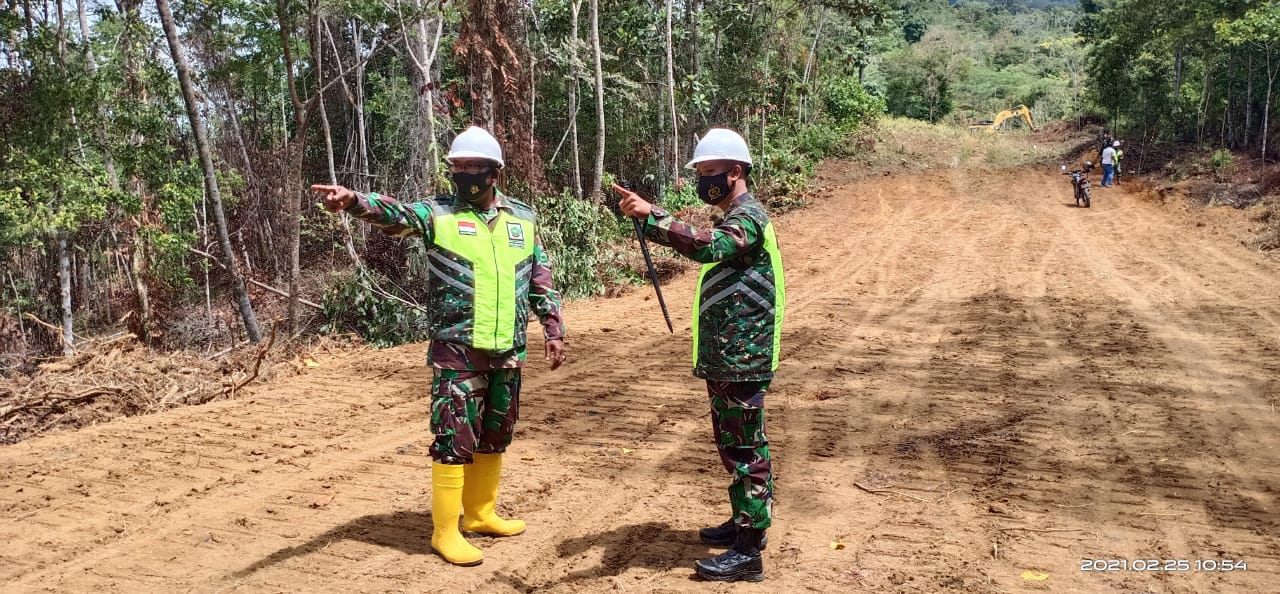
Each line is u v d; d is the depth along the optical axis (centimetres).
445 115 1856
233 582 361
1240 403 635
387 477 500
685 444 564
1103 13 3262
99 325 1695
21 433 633
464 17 1415
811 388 707
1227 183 2214
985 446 546
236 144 2364
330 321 1230
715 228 352
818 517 436
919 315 1049
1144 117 3014
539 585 362
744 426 360
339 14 1848
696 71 2495
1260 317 964
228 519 433
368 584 360
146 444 570
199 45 1758
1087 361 782
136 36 1488
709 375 359
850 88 3422
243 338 1514
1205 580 358
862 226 1998
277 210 2070
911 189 2603
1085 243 1636
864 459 527
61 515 439
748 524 360
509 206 400
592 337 980
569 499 465
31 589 353
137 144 1486
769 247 358
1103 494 461
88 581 361
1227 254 1457
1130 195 2339
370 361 875
